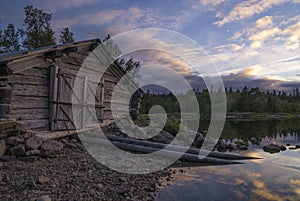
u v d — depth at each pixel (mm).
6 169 3965
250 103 56719
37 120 6547
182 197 3826
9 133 4758
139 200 3545
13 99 5875
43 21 20812
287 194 4059
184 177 4945
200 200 3730
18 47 20953
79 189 3535
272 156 7430
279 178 4957
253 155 7590
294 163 6371
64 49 7227
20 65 6020
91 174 4371
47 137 5969
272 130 17500
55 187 3443
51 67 6965
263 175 5160
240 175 5137
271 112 58625
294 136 13672
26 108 6230
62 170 4336
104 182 4031
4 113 5320
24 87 6195
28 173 3883
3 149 4543
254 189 4277
